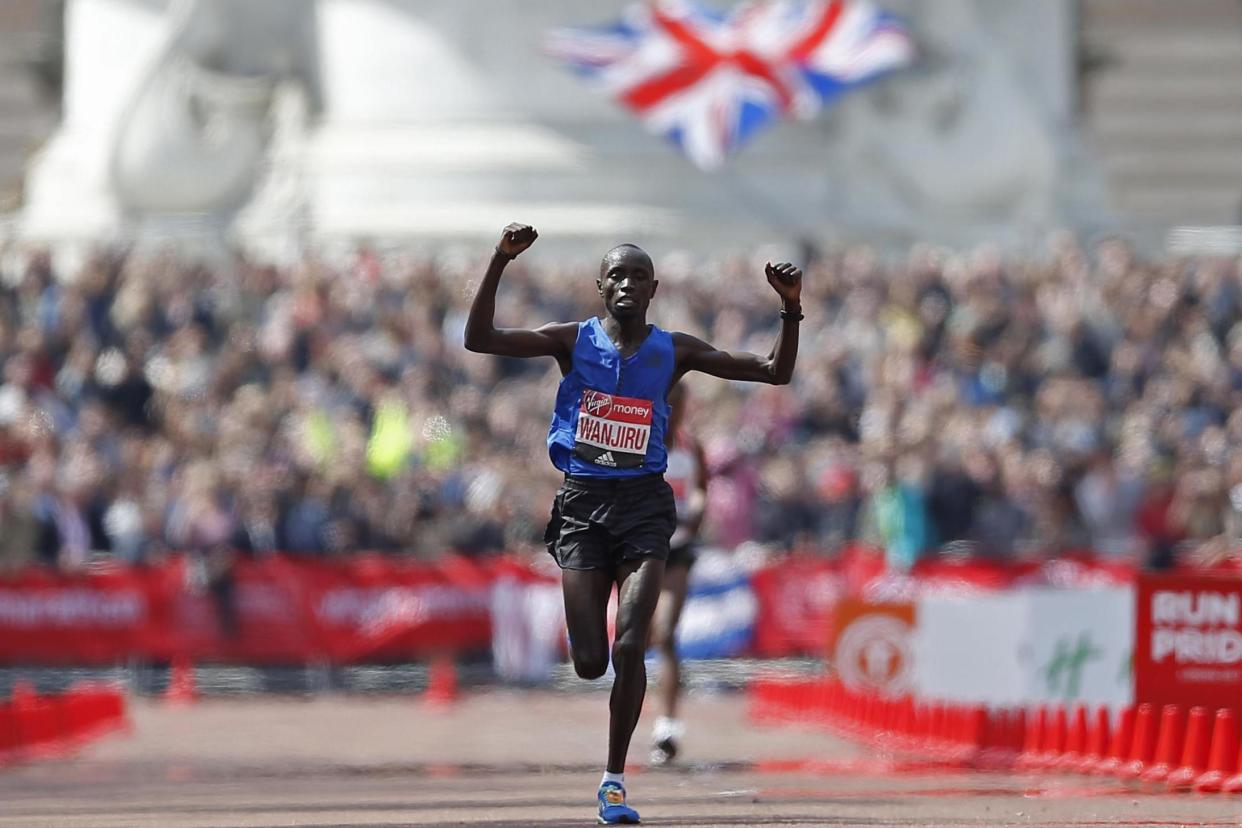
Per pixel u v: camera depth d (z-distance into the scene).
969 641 58.47
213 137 123.25
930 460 90.56
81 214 123.06
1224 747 45.09
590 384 36.62
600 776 50.03
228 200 123.38
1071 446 96.31
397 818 39.59
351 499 88.62
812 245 114.88
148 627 84.25
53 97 158.12
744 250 117.69
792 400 98.50
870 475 91.25
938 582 86.06
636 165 118.56
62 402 96.19
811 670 85.62
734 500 88.81
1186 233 134.38
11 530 84.88
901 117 122.31
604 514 36.59
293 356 99.00
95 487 87.75
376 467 92.69
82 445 89.56
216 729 67.56
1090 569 87.94
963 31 123.75
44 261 102.50
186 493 85.44
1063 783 47.03
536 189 118.44
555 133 119.31
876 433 95.75
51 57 157.12
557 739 62.53
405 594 85.44
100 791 47.78
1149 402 101.06
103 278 101.38
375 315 101.81
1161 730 47.50
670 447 54.28
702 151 104.69
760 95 105.25
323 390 95.69
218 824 38.94
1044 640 55.41
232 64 124.25
